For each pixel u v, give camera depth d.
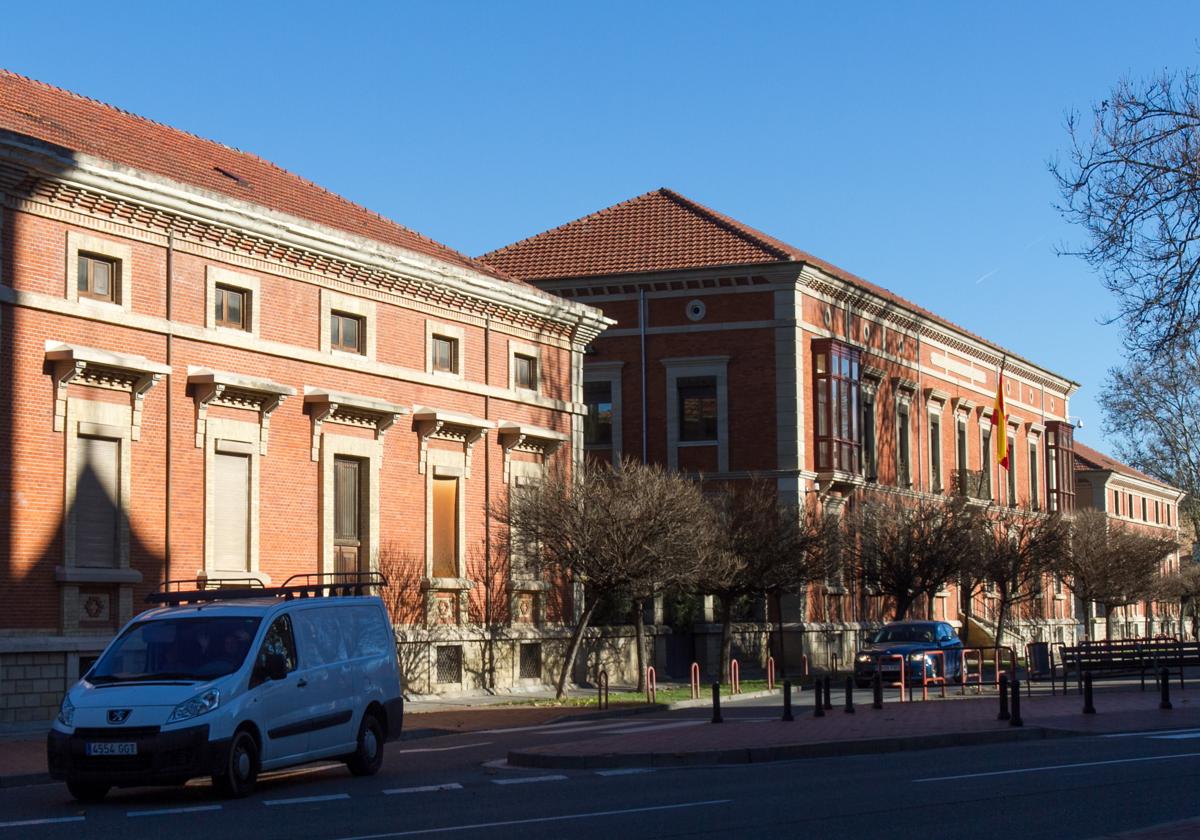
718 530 39.47
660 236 51.09
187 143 33.66
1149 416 69.12
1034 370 72.38
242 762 16.53
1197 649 38.75
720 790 15.76
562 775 18.42
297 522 31.11
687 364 48.97
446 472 35.53
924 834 12.06
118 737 15.94
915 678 38.47
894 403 56.62
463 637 35.19
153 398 27.84
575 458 40.19
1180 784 15.39
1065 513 66.44
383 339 33.66
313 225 31.00
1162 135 27.12
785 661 46.12
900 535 48.34
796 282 48.25
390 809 14.82
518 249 52.22
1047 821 12.77
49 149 25.25
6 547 24.98
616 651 41.53
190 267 28.70
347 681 18.80
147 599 19.47
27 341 25.47
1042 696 32.66
